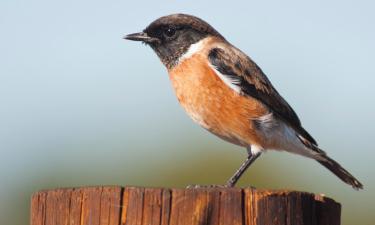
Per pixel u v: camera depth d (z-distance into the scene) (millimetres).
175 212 8844
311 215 9297
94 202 9008
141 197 8875
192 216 8820
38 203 9500
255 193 8977
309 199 9266
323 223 9477
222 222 8859
